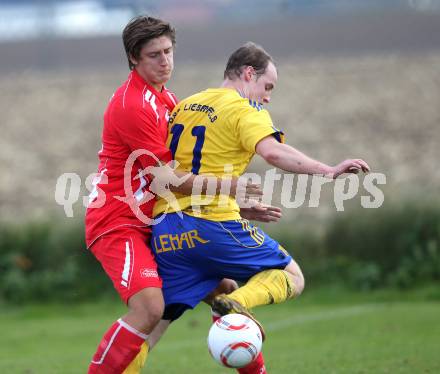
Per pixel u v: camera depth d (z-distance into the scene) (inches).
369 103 3255.4
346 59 3759.8
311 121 3144.7
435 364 1032.8
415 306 1642.5
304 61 3791.8
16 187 2874.0
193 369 1092.5
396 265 1860.2
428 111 3142.2
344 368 1028.5
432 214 1871.3
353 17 4143.7
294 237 1920.5
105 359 746.2
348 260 1878.7
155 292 746.8
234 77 797.2
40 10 5280.5
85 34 4894.2
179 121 790.5
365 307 1657.2
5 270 1963.6
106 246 771.4
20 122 3540.8
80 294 1907.0
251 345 716.0
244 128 738.2
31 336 1529.3
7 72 4357.8
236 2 5880.9
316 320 1529.3
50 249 1973.4
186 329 1536.7
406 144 2869.1
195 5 5890.8
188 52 4190.5
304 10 4859.7
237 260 764.6
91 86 3868.1
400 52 3814.0
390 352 1146.7
